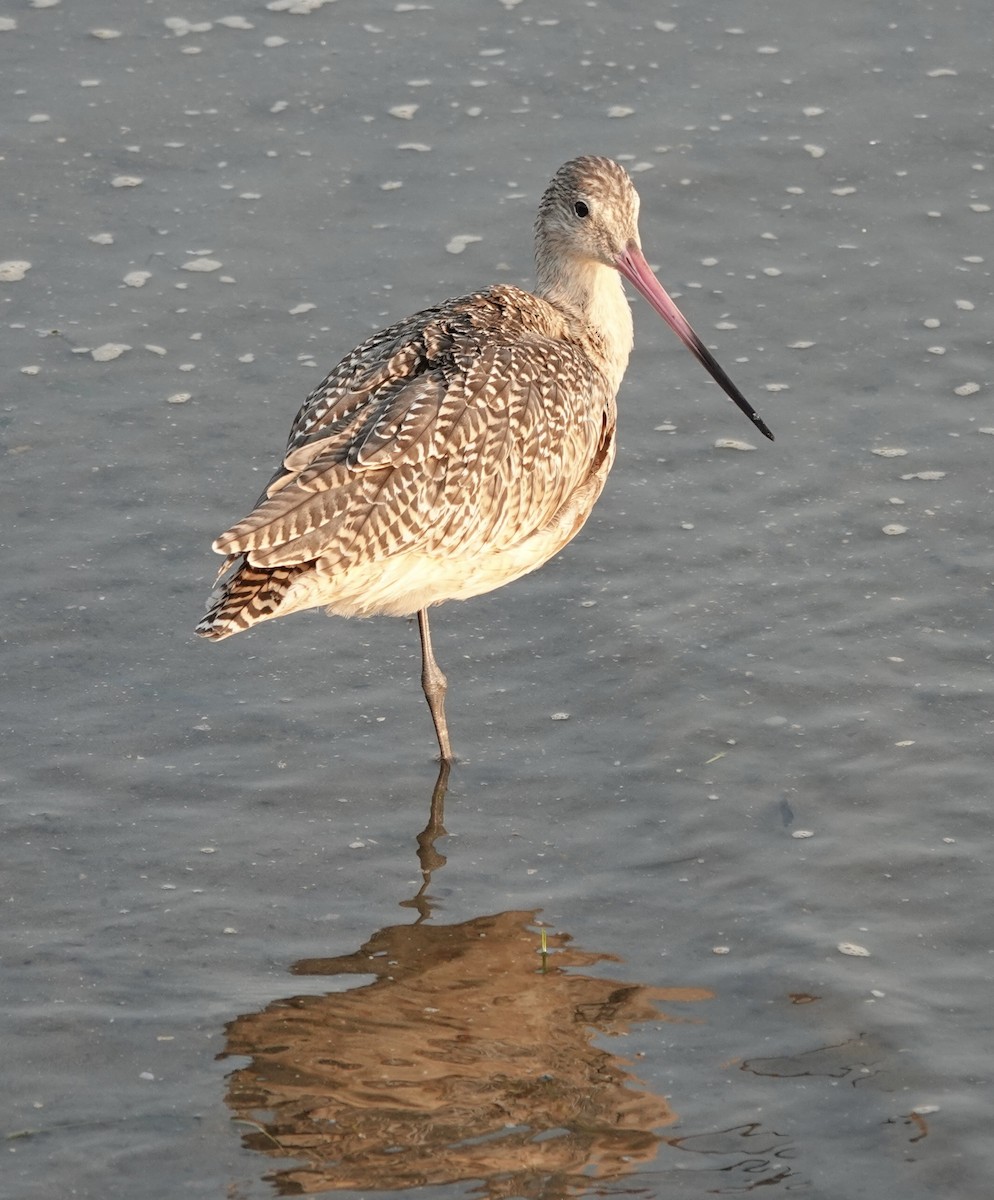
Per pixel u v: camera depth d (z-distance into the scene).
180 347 15.80
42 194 17.39
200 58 19.02
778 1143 9.48
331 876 11.44
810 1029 10.20
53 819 11.74
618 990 10.55
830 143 17.95
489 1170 9.34
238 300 16.30
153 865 11.46
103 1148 9.45
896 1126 9.55
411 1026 10.31
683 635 13.25
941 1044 10.05
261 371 15.58
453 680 13.05
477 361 11.96
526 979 10.65
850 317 16.11
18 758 12.18
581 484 12.81
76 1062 10.01
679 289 16.47
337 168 17.73
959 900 11.08
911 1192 9.16
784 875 11.35
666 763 12.26
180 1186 9.23
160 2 19.48
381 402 11.74
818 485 14.49
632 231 13.55
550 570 13.92
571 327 13.57
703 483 14.59
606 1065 10.02
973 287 16.38
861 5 19.42
